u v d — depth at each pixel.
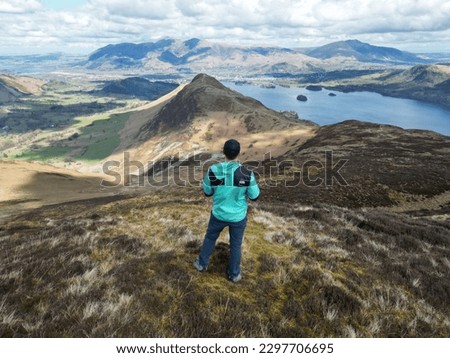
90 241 9.09
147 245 8.63
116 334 4.80
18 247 9.92
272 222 11.70
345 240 10.57
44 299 5.69
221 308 5.71
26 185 79.62
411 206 43.66
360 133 99.62
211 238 6.81
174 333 5.05
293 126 183.75
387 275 7.96
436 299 7.16
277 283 6.75
